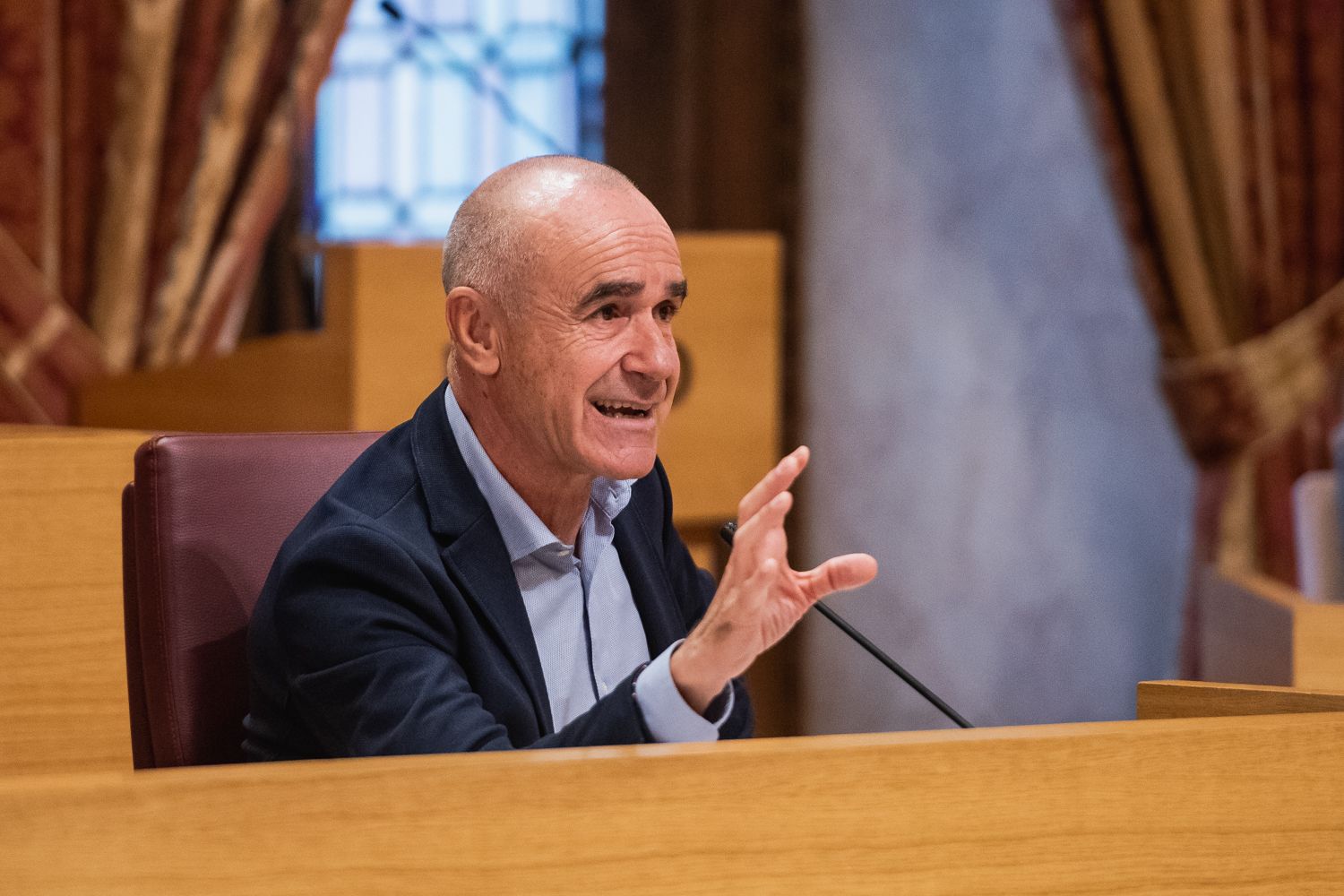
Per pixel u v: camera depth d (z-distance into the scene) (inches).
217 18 577.0
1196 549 619.5
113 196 567.8
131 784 119.0
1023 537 682.2
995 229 682.2
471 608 201.2
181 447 212.2
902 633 699.4
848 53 694.5
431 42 669.3
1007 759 136.6
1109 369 661.9
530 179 202.2
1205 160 611.2
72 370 563.5
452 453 208.2
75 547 277.9
